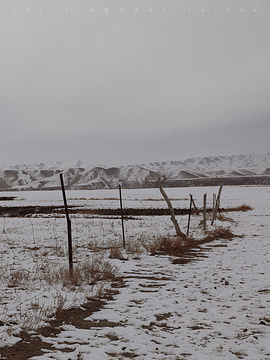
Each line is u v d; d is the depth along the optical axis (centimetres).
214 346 458
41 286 748
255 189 7306
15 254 1166
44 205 4381
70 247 845
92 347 450
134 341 475
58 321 548
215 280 841
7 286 743
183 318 571
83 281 802
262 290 747
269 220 2612
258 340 478
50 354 425
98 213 3259
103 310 609
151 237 1623
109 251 1237
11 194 7394
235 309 618
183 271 948
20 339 469
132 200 5041
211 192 6512
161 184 1638
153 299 682
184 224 2256
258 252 1266
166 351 444
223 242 1544
